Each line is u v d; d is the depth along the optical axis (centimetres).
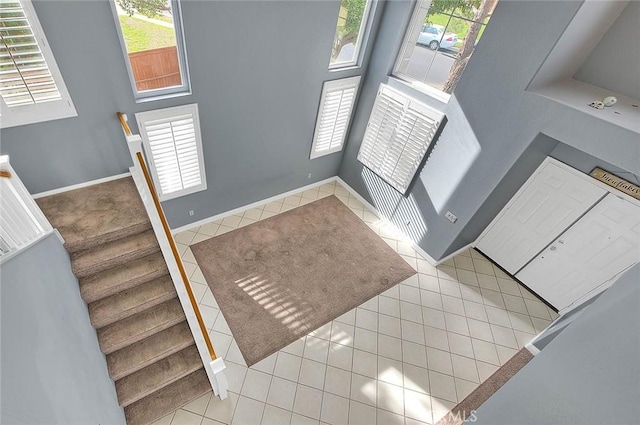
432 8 409
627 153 290
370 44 479
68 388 200
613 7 319
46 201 328
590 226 407
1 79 255
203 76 364
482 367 392
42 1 243
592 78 378
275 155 512
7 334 155
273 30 377
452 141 427
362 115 545
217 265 458
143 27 310
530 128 347
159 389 318
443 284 486
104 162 349
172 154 400
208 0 317
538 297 488
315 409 334
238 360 362
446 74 425
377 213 590
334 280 466
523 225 472
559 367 113
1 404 135
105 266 310
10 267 182
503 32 339
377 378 366
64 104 293
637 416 75
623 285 112
